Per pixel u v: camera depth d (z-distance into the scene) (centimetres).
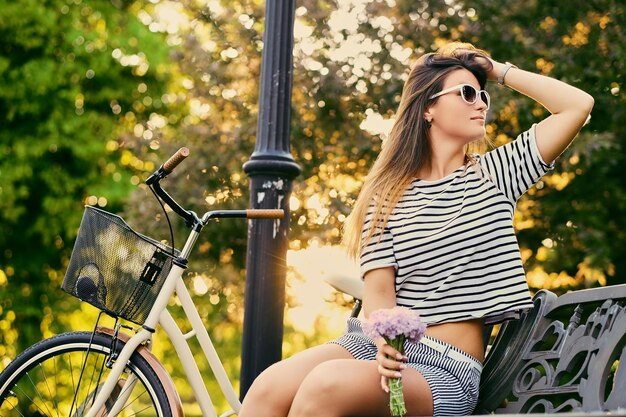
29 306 1376
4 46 1362
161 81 1411
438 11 722
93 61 1351
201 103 796
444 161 301
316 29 737
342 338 290
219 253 790
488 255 283
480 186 290
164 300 344
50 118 1333
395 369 253
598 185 715
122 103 1418
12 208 1321
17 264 1384
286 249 397
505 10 719
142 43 1383
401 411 250
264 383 279
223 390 352
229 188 774
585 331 279
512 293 279
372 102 727
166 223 772
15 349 1392
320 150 742
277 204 397
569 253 720
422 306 284
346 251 304
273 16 411
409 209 294
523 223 740
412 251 288
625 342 261
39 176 1349
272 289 392
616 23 708
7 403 395
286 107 406
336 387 255
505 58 721
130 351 339
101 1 1397
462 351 279
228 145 762
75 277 350
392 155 305
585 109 289
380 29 733
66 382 1221
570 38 722
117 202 1338
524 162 291
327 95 721
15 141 1335
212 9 805
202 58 791
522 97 680
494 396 303
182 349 347
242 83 793
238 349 1519
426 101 304
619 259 771
